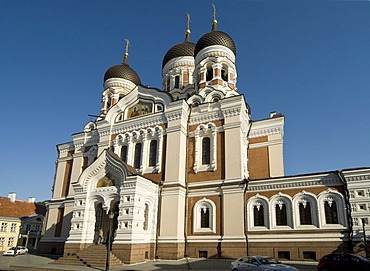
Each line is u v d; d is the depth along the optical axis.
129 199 24.47
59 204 36.66
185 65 43.38
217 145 28.23
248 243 24.17
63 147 39.81
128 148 31.42
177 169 27.69
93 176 27.30
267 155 31.19
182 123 29.52
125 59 45.69
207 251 25.23
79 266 22.11
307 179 23.78
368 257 20.02
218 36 36.44
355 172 21.91
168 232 26.00
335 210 22.48
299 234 22.94
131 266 21.58
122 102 34.19
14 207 58.06
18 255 34.56
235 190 25.78
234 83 36.12
